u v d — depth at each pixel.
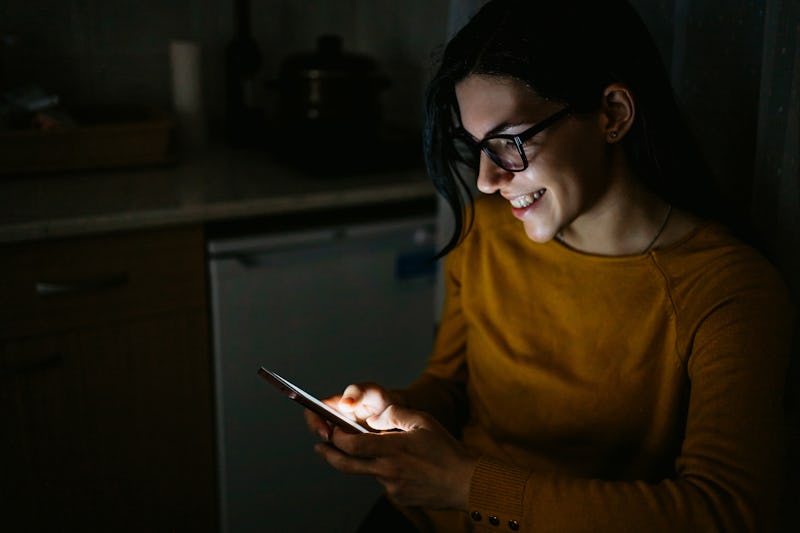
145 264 1.64
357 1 2.46
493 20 0.82
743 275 0.83
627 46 0.84
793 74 0.92
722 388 0.79
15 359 1.57
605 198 0.89
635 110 0.85
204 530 1.90
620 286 0.90
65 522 1.71
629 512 0.78
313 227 1.81
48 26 2.04
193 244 1.69
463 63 0.83
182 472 1.82
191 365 1.76
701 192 0.92
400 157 1.97
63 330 1.60
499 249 1.00
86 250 1.58
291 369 1.84
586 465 0.95
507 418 1.01
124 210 1.59
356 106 1.95
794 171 0.94
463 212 1.06
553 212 0.86
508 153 0.84
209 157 2.09
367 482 1.94
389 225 1.86
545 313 0.96
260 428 1.83
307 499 1.92
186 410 1.78
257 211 1.70
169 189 1.76
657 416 0.90
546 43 0.80
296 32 2.41
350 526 1.95
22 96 1.86
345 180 1.90
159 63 2.21
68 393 1.64
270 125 2.21
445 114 0.93
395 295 1.92
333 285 1.83
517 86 0.81
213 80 2.31
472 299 1.04
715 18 1.04
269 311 1.77
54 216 1.53
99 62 2.13
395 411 0.93
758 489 0.75
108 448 1.71
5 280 1.52
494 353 1.00
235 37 2.14
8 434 1.59
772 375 0.78
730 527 0.74
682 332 0.86
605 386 0.92
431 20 2.16
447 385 1.13
